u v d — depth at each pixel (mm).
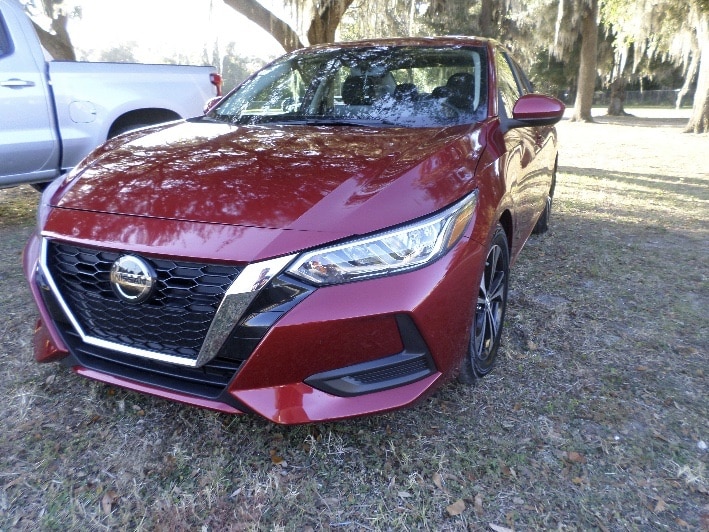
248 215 1990
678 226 5836
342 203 2021
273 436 2307
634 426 2414
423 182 2170
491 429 2367
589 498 2014
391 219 1989
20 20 4812
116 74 5402
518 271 4320
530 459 2197
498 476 2105
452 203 2160
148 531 1843
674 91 45531
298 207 2002
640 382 2760
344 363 1959
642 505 1988
